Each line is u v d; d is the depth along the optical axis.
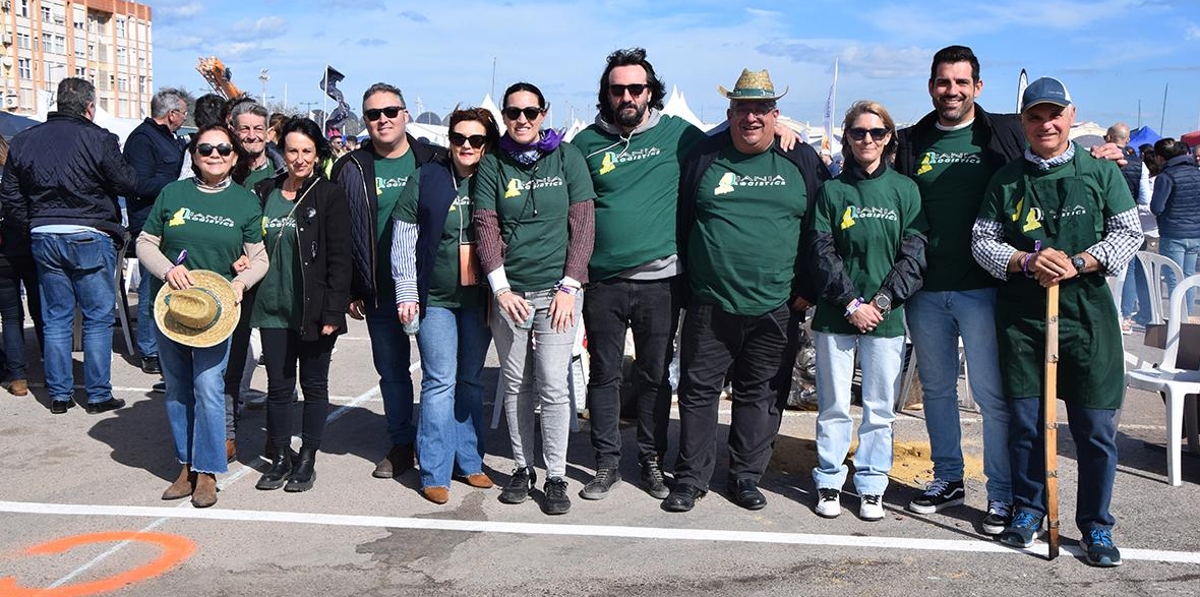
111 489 5.08
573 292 4.70
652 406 5.07
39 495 4.98
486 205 4.69
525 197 4.64
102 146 6.38
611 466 5.07
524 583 3.99
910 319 4.75
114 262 6.65
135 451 5.75
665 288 4.90
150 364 7.85
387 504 4.90
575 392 6.31
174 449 5.79
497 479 5.32
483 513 4.79
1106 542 4.20
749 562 4.21
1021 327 4.24
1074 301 4.11
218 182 4.93
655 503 4.96
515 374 4.88
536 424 6.33
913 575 4.08
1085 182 4.09
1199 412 5.68
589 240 4.73
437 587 3.95
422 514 4.77
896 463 5.56
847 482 5.28
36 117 14.80
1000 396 4.51
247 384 6.64
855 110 4.48
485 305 4.96
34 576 4.02
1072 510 4.81
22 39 79.19
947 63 4.41
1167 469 5.34
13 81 77.81
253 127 5.95
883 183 4.51
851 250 4.56
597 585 3.98
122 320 8.46
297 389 7.40
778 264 4.71
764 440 4.98
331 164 5.49
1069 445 5.95
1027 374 4.27
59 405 6.55
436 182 4.76
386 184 5.09
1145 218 11.59
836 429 4.78
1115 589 3.95
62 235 6.31
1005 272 4.19
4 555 4.23
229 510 4.79
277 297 4.98
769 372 4.91
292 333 5.03
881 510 4.73
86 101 6.51
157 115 7.49
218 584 3.96
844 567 4.16
